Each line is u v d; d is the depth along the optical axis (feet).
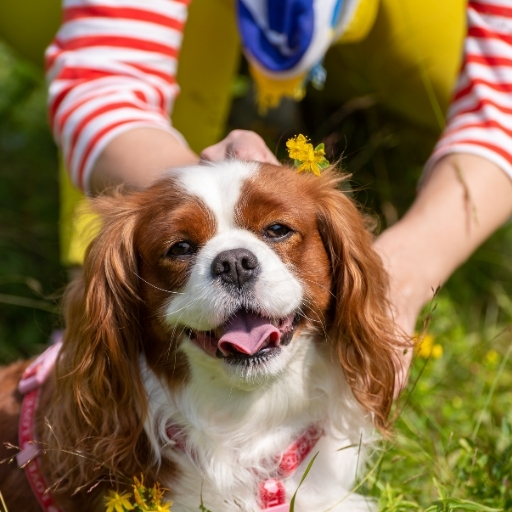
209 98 14.55
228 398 9.23
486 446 10.84
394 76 15.44
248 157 9.68
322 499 9.52
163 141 10.55
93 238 9.55
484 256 15.70
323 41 11.92
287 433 9.52
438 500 9.27
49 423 9.36
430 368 12.26
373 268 9.47
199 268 8.52
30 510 9.72
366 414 9.73
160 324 8.94
